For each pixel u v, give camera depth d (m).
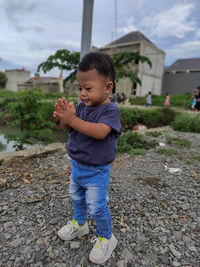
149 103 14.85
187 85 29.86
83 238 1.61
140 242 1.58
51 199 2.11
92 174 1.24
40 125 4.95
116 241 1.52
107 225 1.36
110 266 1.36
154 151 4.06
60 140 6.09
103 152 1.19
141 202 2.13
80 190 1.42
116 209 2.00
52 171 2.80
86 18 3.05
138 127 6.73
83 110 1.28
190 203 2.15
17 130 6.89
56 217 1.83
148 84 25.00
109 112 1.14
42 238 1.58
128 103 19.88
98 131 1.08
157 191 2.39
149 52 23.36
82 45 3.18
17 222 1.75
